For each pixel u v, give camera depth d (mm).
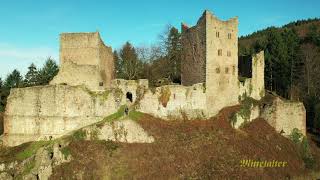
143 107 78000
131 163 68062
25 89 76688
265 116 86250
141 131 74062
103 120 74750
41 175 66875
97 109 76188
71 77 78312
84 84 78125
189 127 78062
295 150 82312
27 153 71875
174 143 73500
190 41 87688
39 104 76062
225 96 85312
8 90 120125
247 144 77250
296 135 85500
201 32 84562
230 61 86375
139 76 111438
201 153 72188
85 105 75938
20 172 68312
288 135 85688
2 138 77438
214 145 74750
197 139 75375
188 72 88250
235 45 87188
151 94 78562
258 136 81125
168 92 79562
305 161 80750
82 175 65562
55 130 75438
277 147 80062
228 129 80125
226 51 85812
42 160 67938
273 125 85500
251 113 85312
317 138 91562
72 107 75625
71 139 70312
